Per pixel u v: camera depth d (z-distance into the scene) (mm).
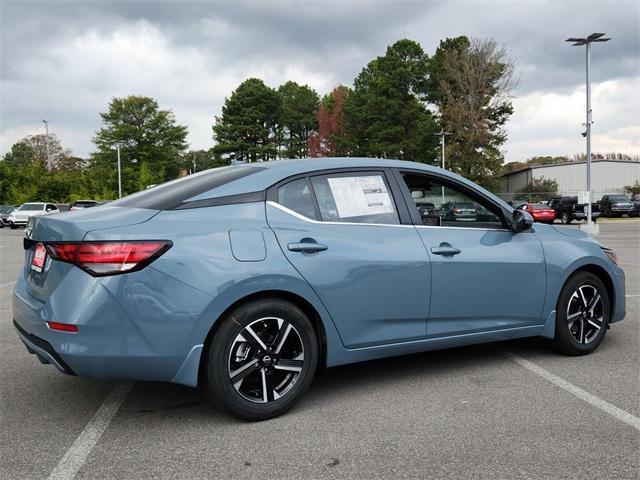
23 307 3307
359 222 3717
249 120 78438
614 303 4785
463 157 52375
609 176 61219
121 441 3070
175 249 3062
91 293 2928
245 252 3223
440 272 3859
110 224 3057
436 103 62031
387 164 3982
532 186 61188
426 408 3514
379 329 3689
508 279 4168
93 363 2939
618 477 2637
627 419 3312
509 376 4129
